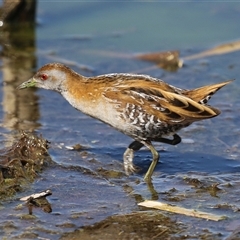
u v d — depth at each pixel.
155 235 10.41
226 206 11.35
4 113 15.34
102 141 14.11
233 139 14.19
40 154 13.12
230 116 15.27
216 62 18.64
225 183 12.27
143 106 12.05
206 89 12.35
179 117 12.03
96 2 22.78
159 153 13.67
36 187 12.00
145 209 11.24
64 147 13.73
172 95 12.04
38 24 21.23
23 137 13.32
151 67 18.33
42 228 10.57
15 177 12.23
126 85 12.27
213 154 13.59
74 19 21.61
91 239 10.29
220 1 22.73
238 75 17.69
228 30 20.64
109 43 19.91
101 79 12.54
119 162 13.18
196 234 10.41
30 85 13.23
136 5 22.61
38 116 15.27
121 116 12.22
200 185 12.22
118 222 10.81
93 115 12.66
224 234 10.40
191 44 19.73
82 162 13.10
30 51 19.33
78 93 12.62
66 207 11.30
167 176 12.67
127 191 11.99
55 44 19.89
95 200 11.60
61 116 15.31
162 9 22.28
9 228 10.54
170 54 18.58
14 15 20.81
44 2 22.73
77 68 18.11
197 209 11.28
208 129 14.67
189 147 13.91
